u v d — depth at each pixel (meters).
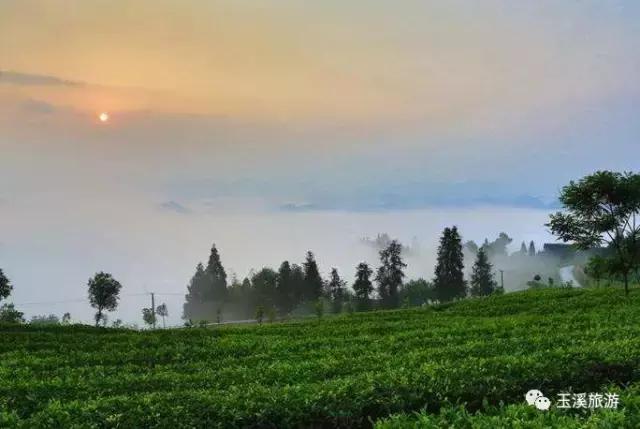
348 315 38.91
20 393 13.02
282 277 120.88
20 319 58.25
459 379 11.62
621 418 8.80
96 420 10.17
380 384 11.35
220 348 20.59
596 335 17.00
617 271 36.28
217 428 10.06
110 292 75.00
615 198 33.62
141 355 19.61
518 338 17.31
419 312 37.81
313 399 10.73
